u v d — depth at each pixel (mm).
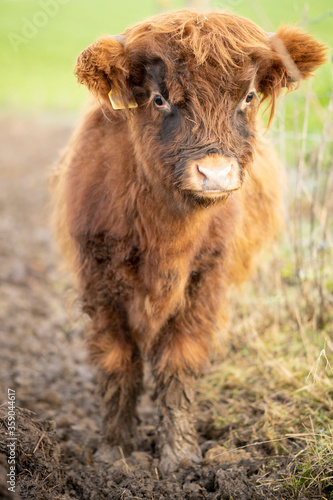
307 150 6488
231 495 3076
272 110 3555
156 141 3232
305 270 5320
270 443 3604
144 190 3387
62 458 3514
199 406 4324
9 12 29297
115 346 3748
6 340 5480
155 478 3430
